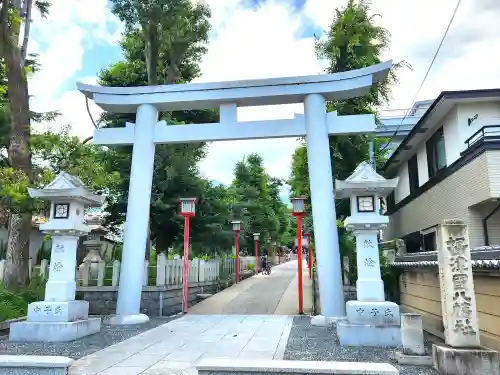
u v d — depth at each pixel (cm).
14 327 805
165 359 646
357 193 842
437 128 1330
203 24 1535
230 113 1134
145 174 1120
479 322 657
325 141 1072
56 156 1184
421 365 596
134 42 1738
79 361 632
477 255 689
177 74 1551
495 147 953
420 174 1503
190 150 1712
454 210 1159
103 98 1155
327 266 1007
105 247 1981
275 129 1111
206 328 940
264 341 787
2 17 1084
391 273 1206
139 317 1027
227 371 422
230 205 2253
